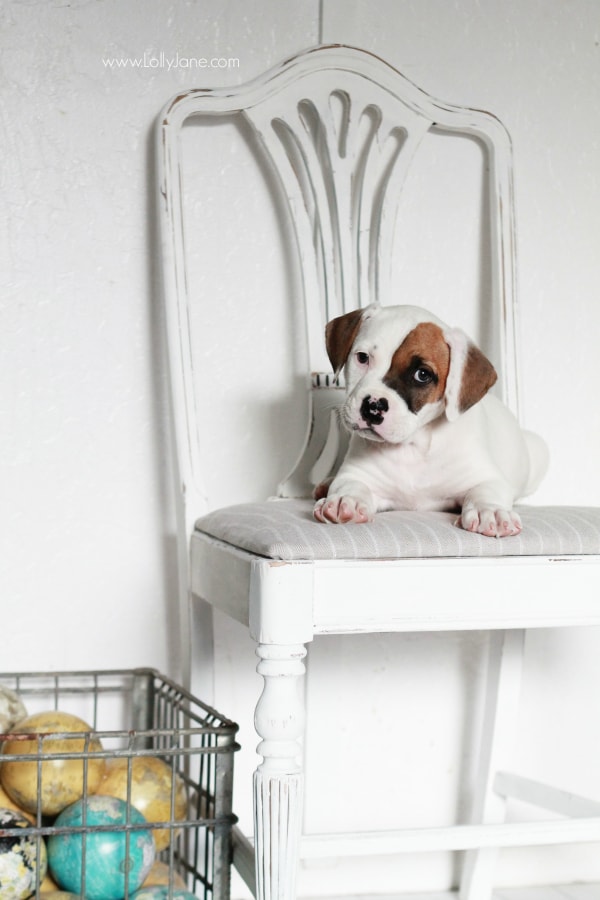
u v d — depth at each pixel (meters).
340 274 1.33
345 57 1.33
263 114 1.31
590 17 1.51
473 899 1.39
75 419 1.37
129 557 1.38
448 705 1.47
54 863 1.03
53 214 1.35
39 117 1.35
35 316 1.35
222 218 1.41
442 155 1.48
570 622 1.00
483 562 0.97
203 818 1.16
